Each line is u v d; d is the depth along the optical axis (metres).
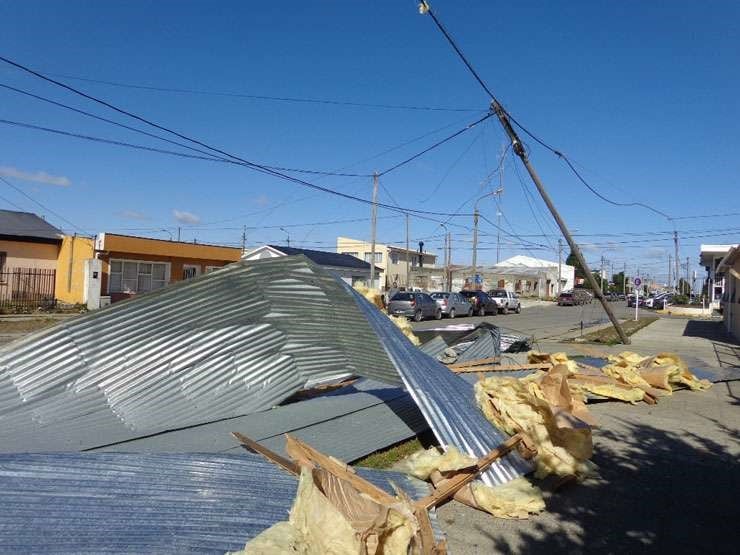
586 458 5.92
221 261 33.84
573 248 17.83
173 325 5.75
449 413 5.76
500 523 4.65
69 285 28.36
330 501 3.83
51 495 3.72
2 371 5.00
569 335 22.86
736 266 22.06
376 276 43.53
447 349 11.35
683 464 6.34
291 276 5.96
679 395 10.27
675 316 42.47
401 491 4.54
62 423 5.20
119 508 3.70
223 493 4.10
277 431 5.80
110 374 5.53
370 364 6.94
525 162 15.98
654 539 4.45
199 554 3.33
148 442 5.12
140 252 29.34
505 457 5.60
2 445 4.62
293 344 6.69
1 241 26.75
